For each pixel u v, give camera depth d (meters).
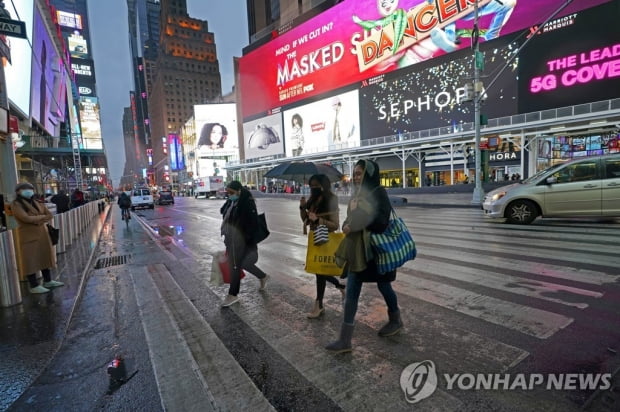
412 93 37.03
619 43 24.22
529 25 28.25
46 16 32.56
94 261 7.39
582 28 25.70
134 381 2.63
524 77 28.80
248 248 4.44
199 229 12.48
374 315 3.65
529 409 2.10
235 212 4.18
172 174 120.62
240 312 3.96
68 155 35.00
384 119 40.12
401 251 2.80
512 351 2.77
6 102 6.18
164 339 3.34
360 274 2.89
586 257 5.43
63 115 41.19
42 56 29.45
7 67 19.39
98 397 2.45
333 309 3.94
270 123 57.88
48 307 4.15
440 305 3.82
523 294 4.00
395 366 2.65
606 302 3.64
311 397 2.32
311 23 48.34
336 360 2.79
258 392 2.41
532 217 8.92
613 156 8.20
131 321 3.87
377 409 2.16
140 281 5.54
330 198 3.54
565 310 3.49
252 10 73.62
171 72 133.50
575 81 26.22
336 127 46.09
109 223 17.20
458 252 6.28
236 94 82.56
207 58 141.88
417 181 36.81
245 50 66.94
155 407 2.31
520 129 26.19
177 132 133.88
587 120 23.16
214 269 4.32
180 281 5.46
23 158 26.88
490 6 30.42
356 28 42.31
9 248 4.24
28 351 3.09
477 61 15.92
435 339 3.05
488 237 7.61
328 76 46.69
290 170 4.42
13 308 4.14
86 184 46.84
